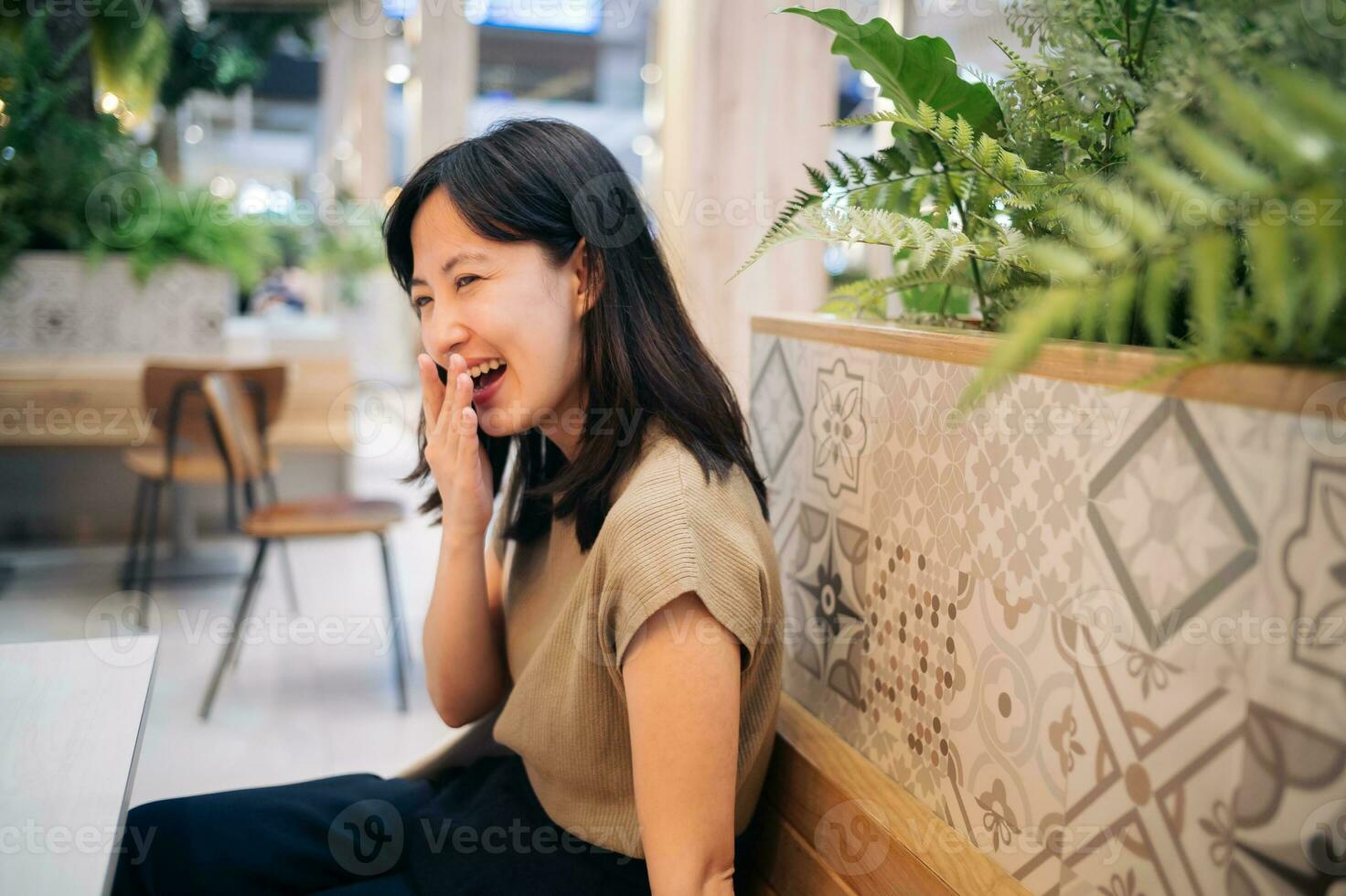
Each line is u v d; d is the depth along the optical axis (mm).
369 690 2930
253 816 1087
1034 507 750
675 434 943
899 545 933
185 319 4004
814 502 1105
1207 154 577
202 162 6031
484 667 1193
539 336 980
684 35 3242
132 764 874
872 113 867
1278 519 576
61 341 3877
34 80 3791
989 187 887
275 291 5539
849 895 905
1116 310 641
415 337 5680
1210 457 612
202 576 3879
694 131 3219
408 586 3846
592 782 957
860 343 996
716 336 3227
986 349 790
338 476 4574
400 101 6027
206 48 4562
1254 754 593
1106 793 694
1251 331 593
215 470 3516
